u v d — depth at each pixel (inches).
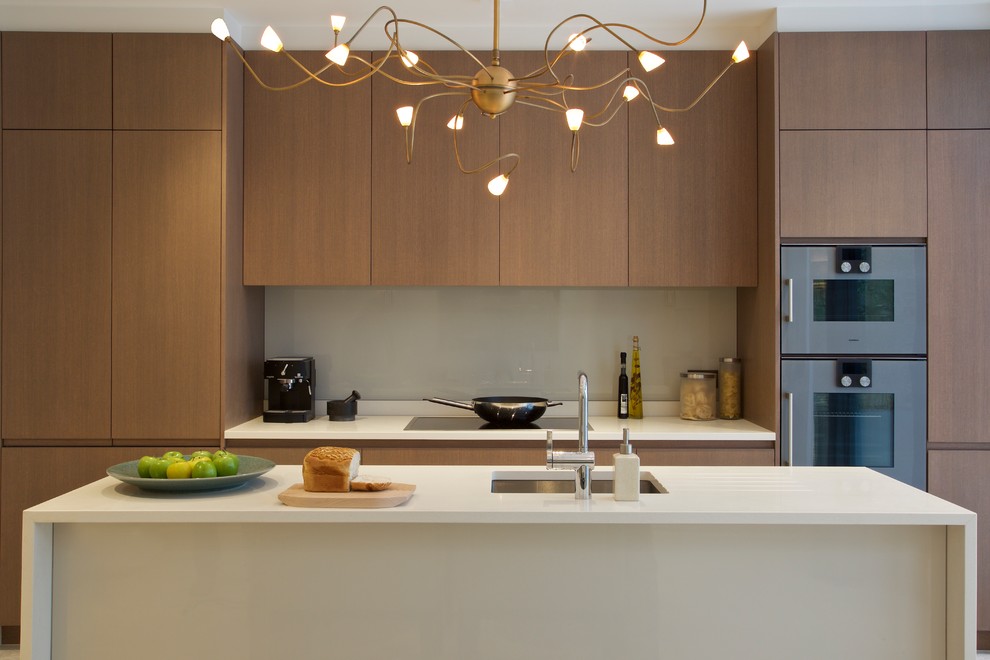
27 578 80.0
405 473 100.2
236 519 80.0
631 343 163.9
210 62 138.3
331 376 163.9
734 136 147.3
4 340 138.3
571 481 101.0
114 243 138.4
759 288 147.1
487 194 147.0
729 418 155.2
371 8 139.5
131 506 81.7
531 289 164.2
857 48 138.6
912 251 138.8
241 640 83.4
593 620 83.7
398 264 147.4
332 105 147.0
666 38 147.4
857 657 84.0
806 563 83.7
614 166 147.3
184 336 138.5
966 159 138.3
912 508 82.4
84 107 138.1
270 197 146.9
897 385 139.1
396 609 83.7
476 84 81.8
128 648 83.0
